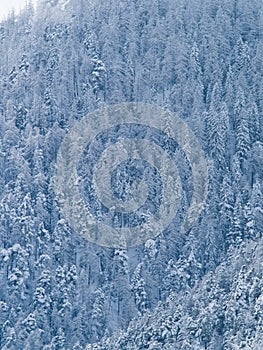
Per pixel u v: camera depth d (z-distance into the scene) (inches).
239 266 5492.1
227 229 7022.6
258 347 4911.4
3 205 7017.7
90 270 6806.1
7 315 6505.9
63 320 6422.2
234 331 5137.8
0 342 6343.5
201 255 6855.3
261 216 7037.4
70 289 6619.1
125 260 6850.4
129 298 6584.6
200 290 5639.8
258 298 5108.3
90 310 6486.2
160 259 6815.9
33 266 6786.4
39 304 6530.5
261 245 5521.7
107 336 6102.4
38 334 6289.4
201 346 5226.4
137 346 5477.4
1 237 6889.8
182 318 5433.1
